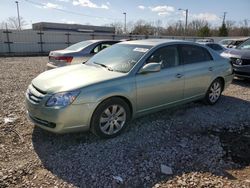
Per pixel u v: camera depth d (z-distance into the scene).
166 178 2.94
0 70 10.68
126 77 3.88
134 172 3.03
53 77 3.86
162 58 4.46
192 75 4.89
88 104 3.49
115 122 3.86
